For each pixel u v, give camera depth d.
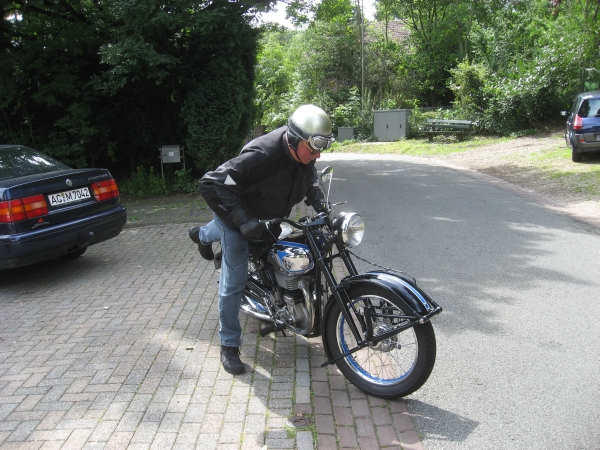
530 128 20.58
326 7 14.70
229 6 10.70
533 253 6.36
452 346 4.08
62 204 5.79
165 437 2.98
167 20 9.61
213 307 4.96
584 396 3.36
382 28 36.53
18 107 11.21
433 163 16.19
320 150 3.24
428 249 6.67
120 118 11.95
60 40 10.75
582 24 19.30
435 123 22.08
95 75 10.47
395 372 3.57
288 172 3.42
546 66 19.59
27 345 4.25
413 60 30.56
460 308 4.79
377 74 29.44
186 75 11.45
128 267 6.39
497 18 23.73
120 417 3.19
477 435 2.99
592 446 2.88
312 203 3.78
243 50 11.73
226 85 11.03
